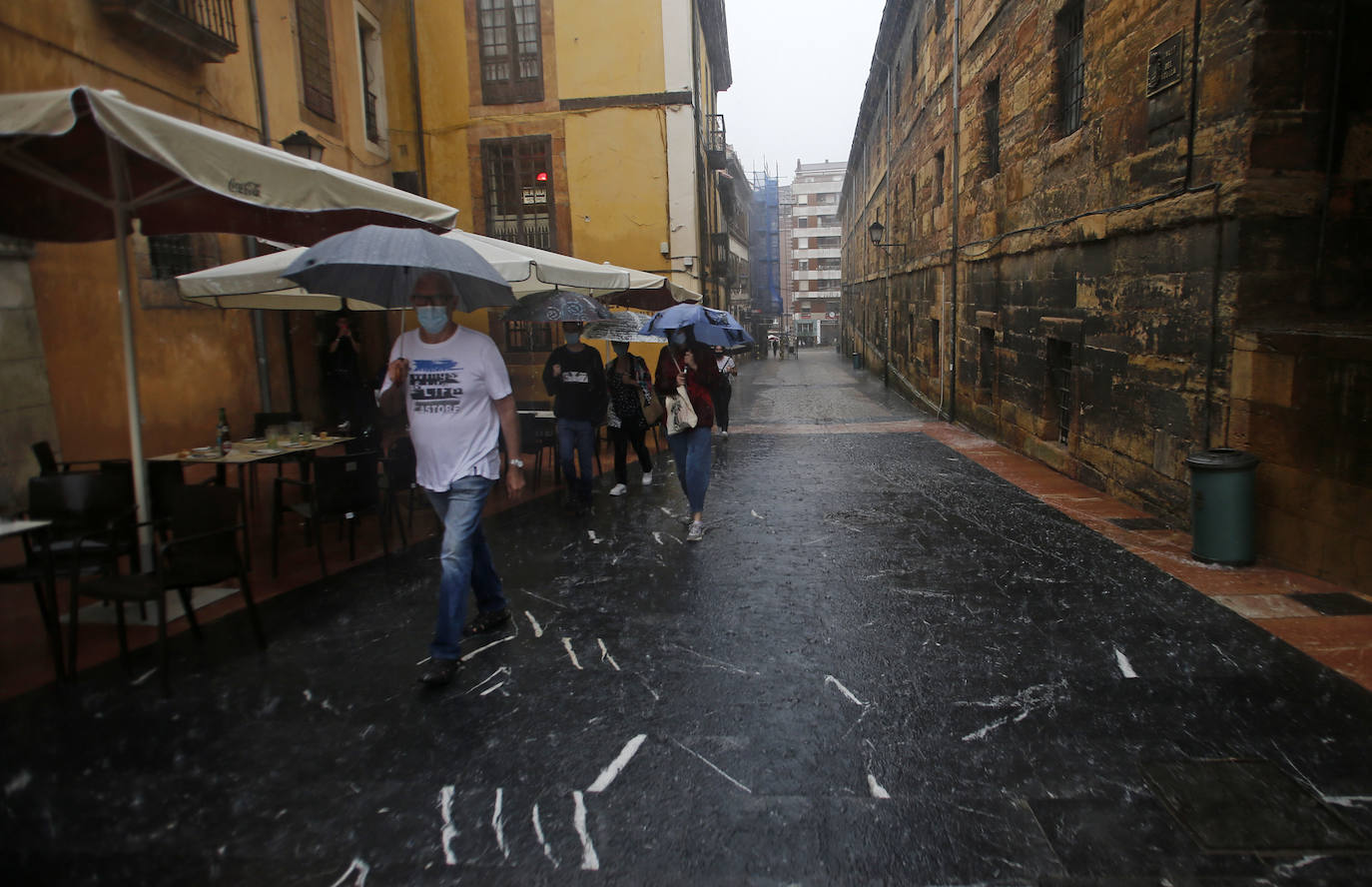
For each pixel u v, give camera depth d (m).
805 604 5.12
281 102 11.41
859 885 2.49
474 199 16.77
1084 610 4.89
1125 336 7.80
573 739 3.44
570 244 16.86
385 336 14.66
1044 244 9.91
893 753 3.28
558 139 16.64
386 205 5.06
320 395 12.14
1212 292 6.28
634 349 16.56
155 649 4.48
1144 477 7.46
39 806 2.95
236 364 10.08
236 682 4.03
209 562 4.29
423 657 4.35
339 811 2.93
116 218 4.72
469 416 4.10
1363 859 2.56
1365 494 4.95
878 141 30.22
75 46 7.57
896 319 24.89
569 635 4.65
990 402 13.41
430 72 16.58
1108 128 8.08
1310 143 5.82
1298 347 5.44
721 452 12.01
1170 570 5.65
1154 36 7.09
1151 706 3.63
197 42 9.03
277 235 5.74
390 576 5.86
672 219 16.67
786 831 2.77
